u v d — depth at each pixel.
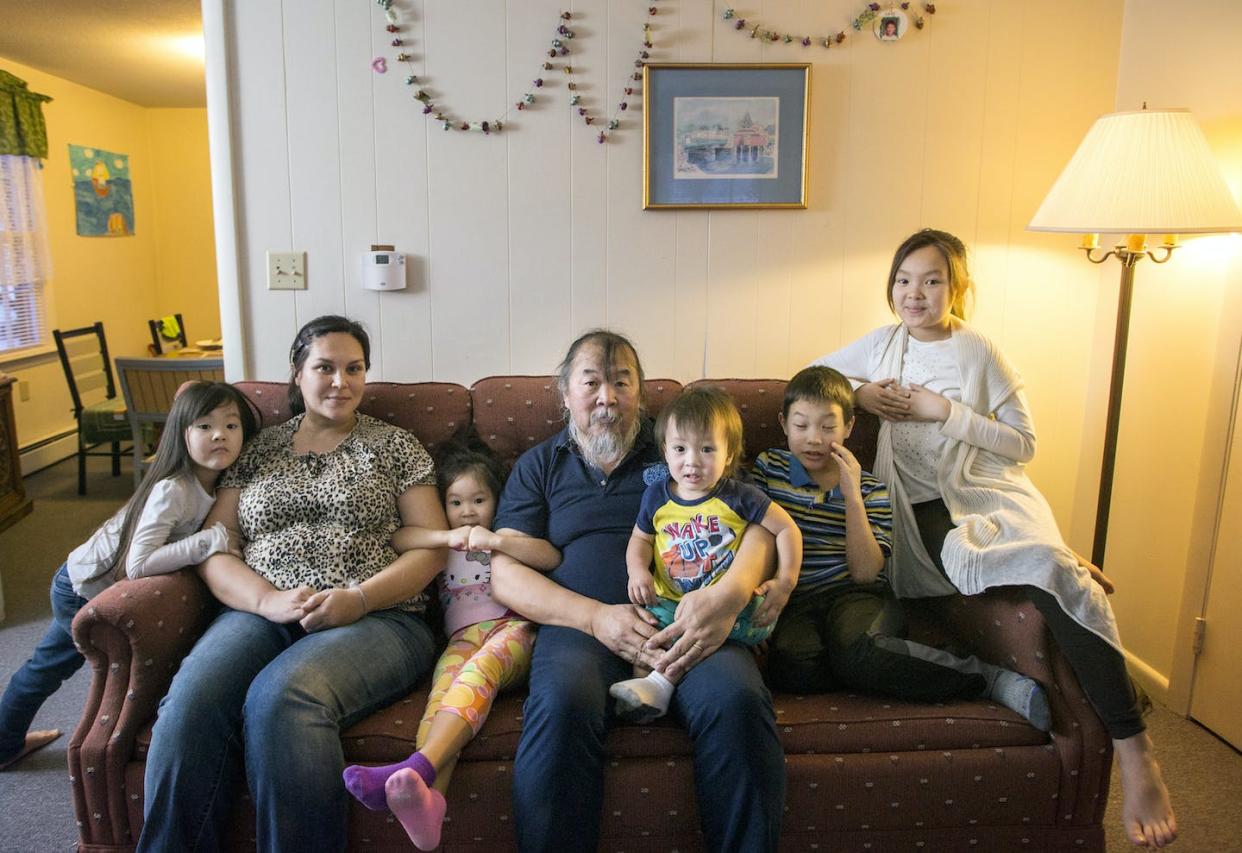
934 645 1.95
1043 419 2.64
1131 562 2.53
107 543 1.85
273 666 1.59
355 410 2.09
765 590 1.74
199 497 1.86
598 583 1.82
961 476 2.03
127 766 1.58
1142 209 1.98
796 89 2.43
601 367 1.89
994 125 2.49
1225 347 2.16
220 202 2.40
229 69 2.35
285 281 2.45
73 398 4.74
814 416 1.91
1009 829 1.69
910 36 2.44
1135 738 1.66
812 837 1.66
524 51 2.39
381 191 2.43
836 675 1.77
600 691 1.62
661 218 2.48
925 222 2.52
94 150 6.00
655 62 2.40
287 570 1.80
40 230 5.35
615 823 1.62
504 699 1.74
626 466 1.95
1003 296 2.56
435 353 2.51
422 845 1.45
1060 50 2.47
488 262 2.48
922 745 1.66
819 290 2.54
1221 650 2.22
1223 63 2.15
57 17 4.12
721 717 1.55
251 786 1.52
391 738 1.59
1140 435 2.47
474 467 2.01
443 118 2.40
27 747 2.18
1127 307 2.22
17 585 3.32
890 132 2.48
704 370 2.56
